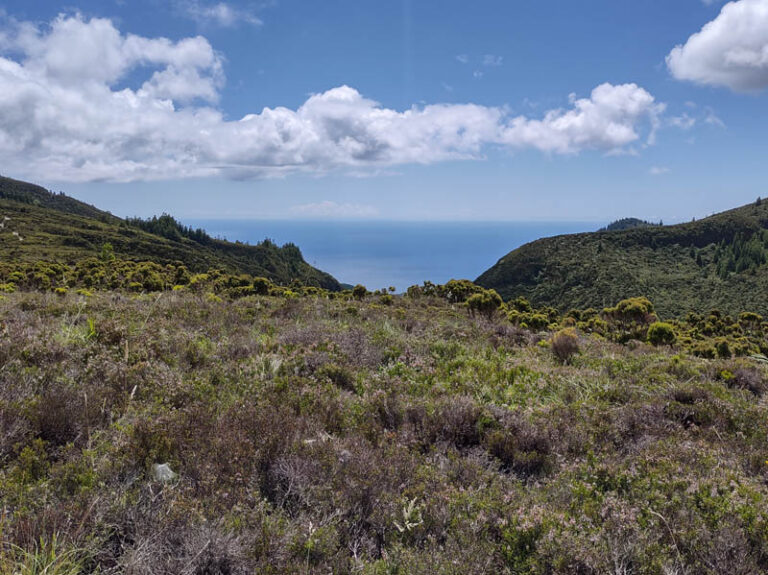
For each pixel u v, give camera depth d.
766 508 3.18
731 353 13.48
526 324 16.22
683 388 6.41
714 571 2.63
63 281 20.28
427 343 8.52
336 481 3.21
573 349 9.08
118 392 4.47
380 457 3.67
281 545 2.55
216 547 2.38
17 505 2.58
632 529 2.88
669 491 3.45
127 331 6.60
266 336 8.03
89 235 143.12
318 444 3.64
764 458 4.21
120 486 2.83
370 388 5.71
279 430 3.75
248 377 5.40
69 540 2.33
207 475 3.04
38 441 3.21
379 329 9.71
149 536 2.44
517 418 4.77
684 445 4.39
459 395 5.36
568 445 4.40
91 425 3.71
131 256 133.38
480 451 4.22
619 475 3.68
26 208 178.38
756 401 6.48
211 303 11.27
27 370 4.61
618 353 9.80
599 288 179.62
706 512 3.21
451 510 3.05
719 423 5.26
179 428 3.63
